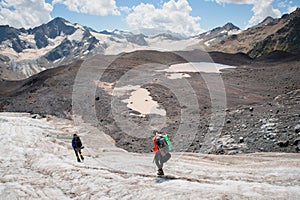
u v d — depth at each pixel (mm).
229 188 7945
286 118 17984
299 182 8570
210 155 13992
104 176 9789
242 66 66125
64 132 21156
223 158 13344
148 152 13688
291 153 13508
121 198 7789
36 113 27953
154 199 7340
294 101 22828
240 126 18203
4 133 19859
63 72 44344
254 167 11336
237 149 15148
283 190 7637
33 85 47438
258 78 47969
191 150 15641
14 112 29656
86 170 10734
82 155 14305
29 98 34000
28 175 10961
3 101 36250
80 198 8297
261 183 8602
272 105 22828
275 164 11508
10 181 10234
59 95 31922
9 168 12055
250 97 32844
